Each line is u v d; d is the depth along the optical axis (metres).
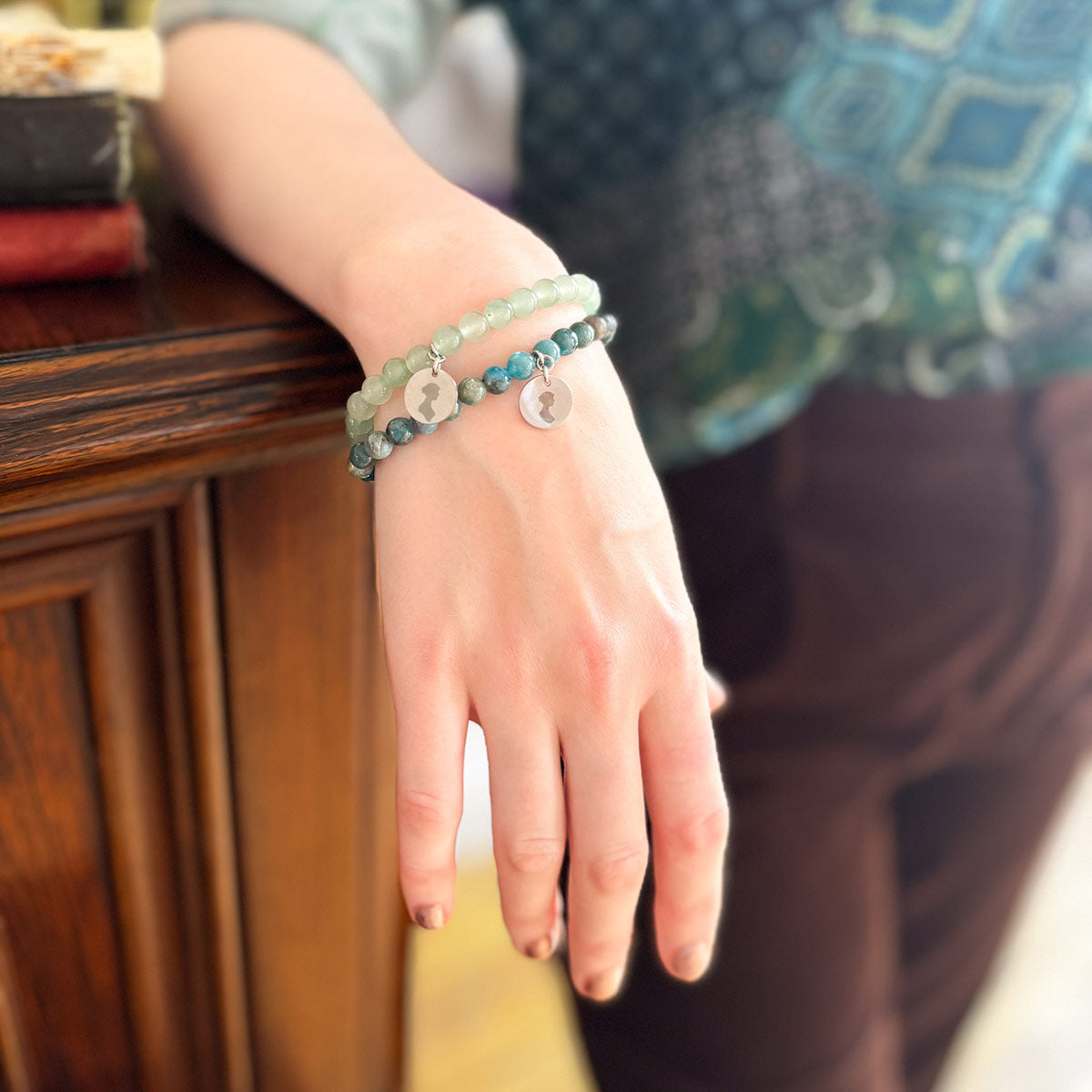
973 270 0.52
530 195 0.58
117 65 0.38
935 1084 0.92
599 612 0.36
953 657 0.65
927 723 0.68
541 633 0.36
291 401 0.38
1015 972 1.17
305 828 0.47
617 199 0.56
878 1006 0.80
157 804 0.44
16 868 0.42
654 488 0.38
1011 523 0.61
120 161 0.39
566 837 0.39
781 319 0.53
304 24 0.47
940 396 0.57
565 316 0.38
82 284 0.40
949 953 0.85
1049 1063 1.08
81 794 0.42
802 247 0.53
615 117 0.55
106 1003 0.47
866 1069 0.79
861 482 0.58
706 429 0.55
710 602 0.63
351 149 0.41
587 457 0.37
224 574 0.41
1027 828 0.80
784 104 0.52
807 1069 0.76
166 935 0.47
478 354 0.37
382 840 0.50
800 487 0.58
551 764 0.37
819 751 0.68
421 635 0.36
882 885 0.79
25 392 0.35
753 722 0.66
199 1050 0.50
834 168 0.52
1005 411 0.58
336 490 0.42
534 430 0.37
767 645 0.62
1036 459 0.59
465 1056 1.03
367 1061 0.56
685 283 0.54
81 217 0.39
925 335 0.55
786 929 0.73
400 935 0.54
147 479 0.37
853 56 0.51
